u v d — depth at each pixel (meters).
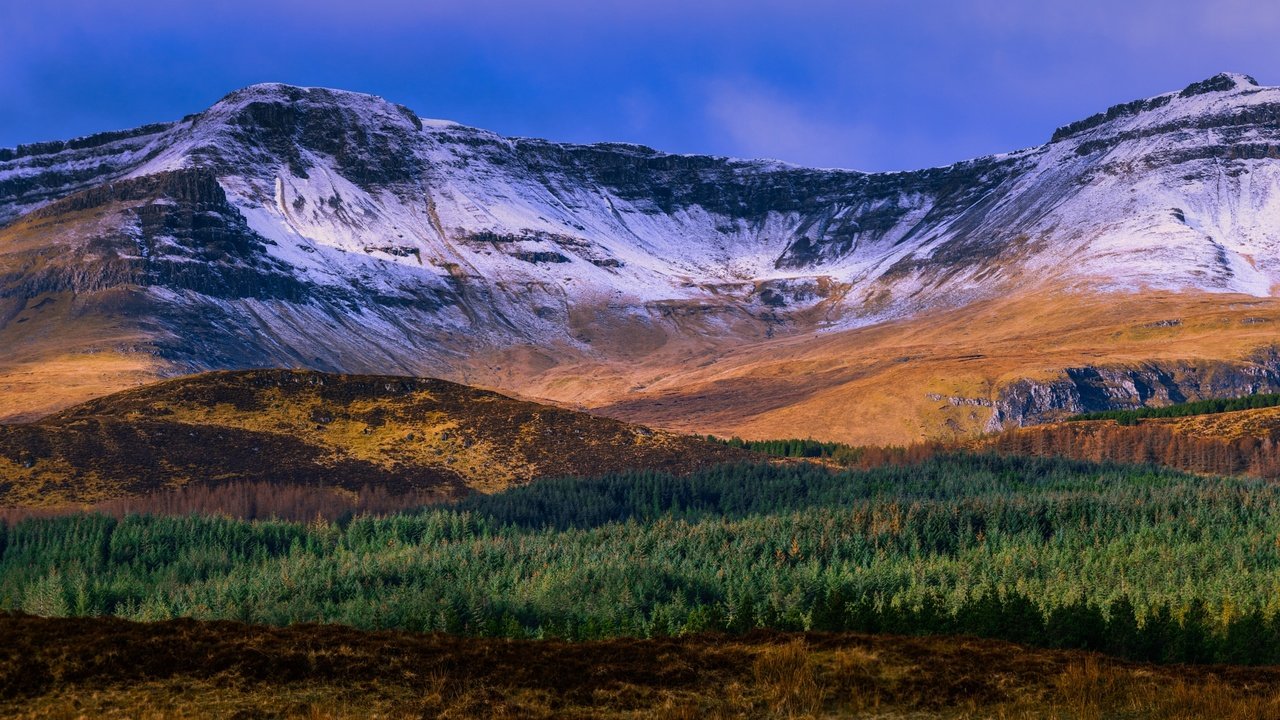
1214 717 69.75
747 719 68.25
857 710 70.69
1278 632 120.75
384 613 158.62
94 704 65.00
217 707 65.25
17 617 77.25
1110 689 74.81
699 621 137.75
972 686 74.31
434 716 65.81
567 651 77.81
